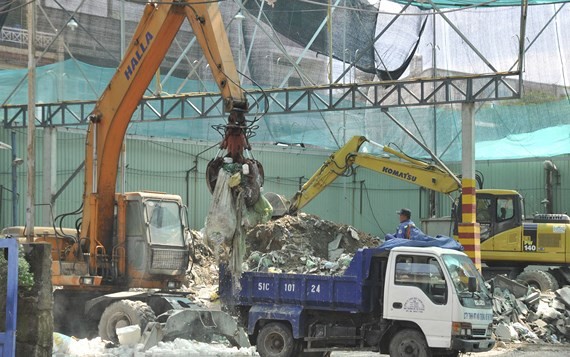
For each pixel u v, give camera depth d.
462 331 16.58
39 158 41.28
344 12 40.41
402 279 17.02
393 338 17.09
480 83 28.72
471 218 27.78
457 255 17.28
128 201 20.62
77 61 37.25
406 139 47.28
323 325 17.73
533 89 46.22
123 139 20.70
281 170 49.53
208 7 17.52
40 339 12.98
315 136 45.81
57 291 20.66
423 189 51.31
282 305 17.95
